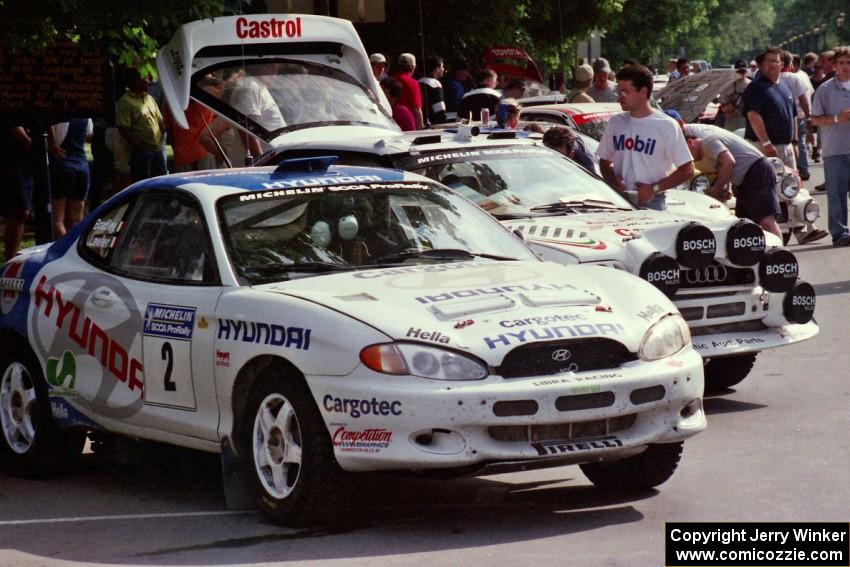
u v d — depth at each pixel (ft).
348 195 29.50
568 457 24.25
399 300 25.31
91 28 46.11
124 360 29.01
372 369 23.90
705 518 25.38
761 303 35.91
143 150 65.46
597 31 116.16
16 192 57.41
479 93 67.56
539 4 115.14
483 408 23.67
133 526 26.73
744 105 68.59
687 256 34.47
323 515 25.07
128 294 29.12
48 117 50.21
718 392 38.04
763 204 51.98
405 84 70.74
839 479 27.71
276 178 29.91
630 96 41.98
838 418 33.65
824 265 60.80
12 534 26.73
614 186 41.75
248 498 27.32
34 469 31.76
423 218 29.89
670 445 26.86
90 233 31.45
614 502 26.96
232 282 27.02
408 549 23.82
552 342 24.50
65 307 30.58
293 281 27.02
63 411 30.76
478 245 29.89
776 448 30.78
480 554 23.36
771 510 25.70
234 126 55.26
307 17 57.52
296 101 56.44
